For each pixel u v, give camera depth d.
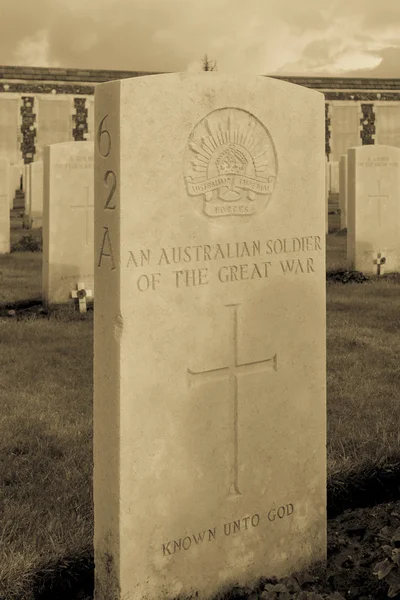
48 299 4.84
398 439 2.60
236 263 1.97
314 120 2.04
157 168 1.86
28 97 15.74
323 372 2.10
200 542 1.98
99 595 1.96
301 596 1.92
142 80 1.83
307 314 2.07
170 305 1.90
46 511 2.26
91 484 2.40
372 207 6.00
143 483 1.90
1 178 6.98
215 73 1.91
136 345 1.87
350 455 2.52
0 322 4.36
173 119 1.87
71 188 4.83
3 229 7.07
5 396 3.06
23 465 2.51
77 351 3.71
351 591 2.03
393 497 2.40
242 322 1.99
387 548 2.04
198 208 1.91
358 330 4.03
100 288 1.89
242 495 2.02
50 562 2.05
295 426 2.08
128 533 1.90
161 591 1.94
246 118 1.95
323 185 2.07
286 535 2.08
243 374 2.00
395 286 5.49
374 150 5.96
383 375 3.25
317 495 2.12
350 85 16.92
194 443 1.95
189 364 1.93
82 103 15.97
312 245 2.07
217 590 2.01
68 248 4.86
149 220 1.86
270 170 2.00
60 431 2.73
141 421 1.89
